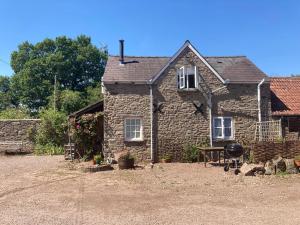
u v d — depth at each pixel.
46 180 15.78
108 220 9.71
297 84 25.02
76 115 22.50
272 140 19.80
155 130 21.58
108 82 21.34
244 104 22.17
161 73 21.73
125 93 21.56
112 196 12.66
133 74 22.05
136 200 12.05
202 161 21.42
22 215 10.23
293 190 13.41
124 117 21.48
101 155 21.72
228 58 24.75
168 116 21.70
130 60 23.62
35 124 29.11
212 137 21.84
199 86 21.92
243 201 11.84
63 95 47.31
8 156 26.50
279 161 17.20
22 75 53.28
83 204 11.54
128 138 21.52
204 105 21.91
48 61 52.84
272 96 23.69
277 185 14.38
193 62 22.02
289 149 19.03
